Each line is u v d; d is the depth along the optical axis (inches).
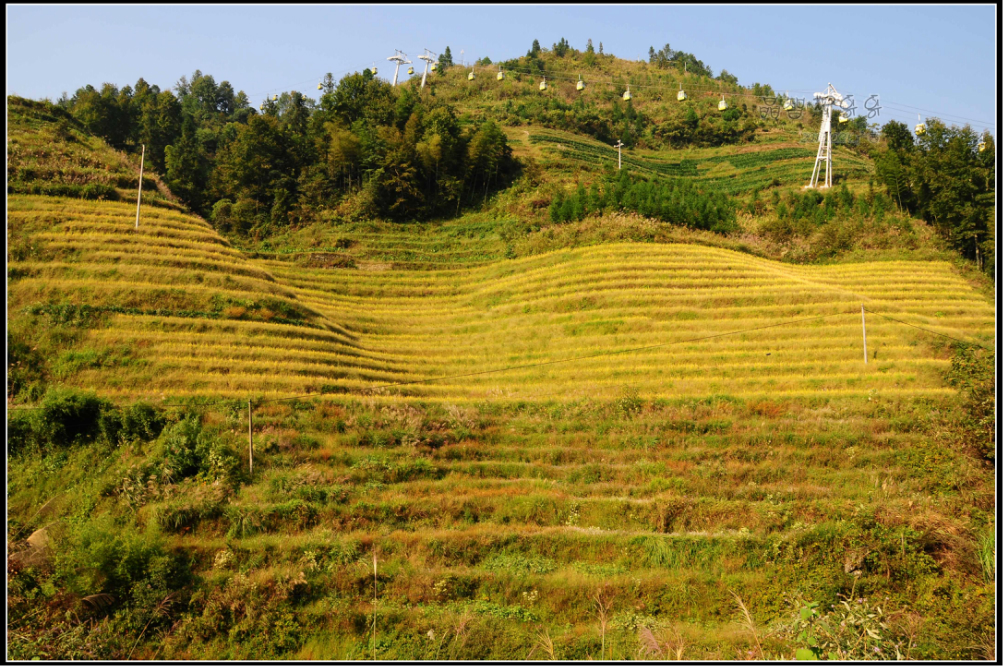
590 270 2229.3
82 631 782.5
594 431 1317.7
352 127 3553.2
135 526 984.9
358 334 1964.8
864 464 1181.7
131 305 1579.7
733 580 903.7
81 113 3484.3
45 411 1134.4
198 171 3403.1
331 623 831.7
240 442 1168.8
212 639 813.2
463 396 1520.7
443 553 963.3
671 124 5093.5
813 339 1694.1
